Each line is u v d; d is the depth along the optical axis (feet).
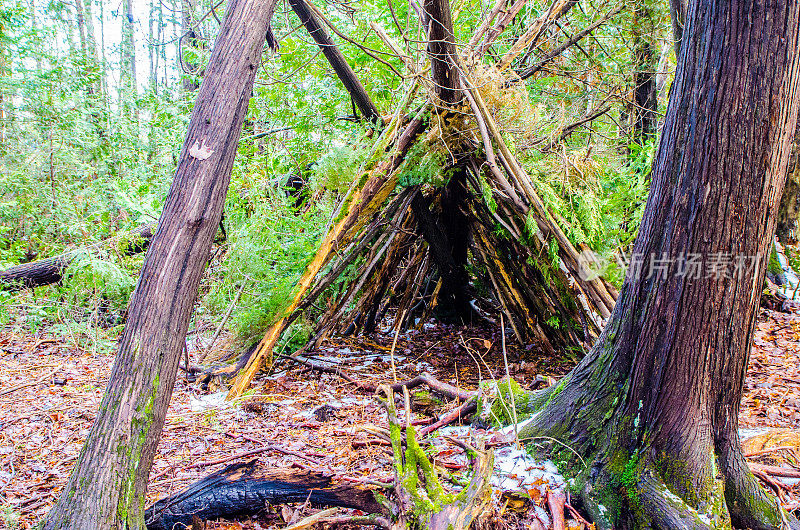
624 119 29.94
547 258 16.14
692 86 7.25
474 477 7.72
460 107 15.52
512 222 16.51
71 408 13.33
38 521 8.32
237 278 18.76
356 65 22.58
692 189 7.29
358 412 12.84
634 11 25.88
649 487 7.72
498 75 15.69
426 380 13.64
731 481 7.84
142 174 24.82
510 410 10.52
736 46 6.78
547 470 8.98
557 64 27.27
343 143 21.66
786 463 9.45
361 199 15.65
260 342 15.34
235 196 19.89
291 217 20.52
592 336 16.31
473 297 21.56
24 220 25.58
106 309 21.57
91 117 28.27
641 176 19.58
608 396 8.70
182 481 9.50
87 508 6.56
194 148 7.45
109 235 22.67
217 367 15.47
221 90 7.61
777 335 18.53
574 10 26.89
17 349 18.39
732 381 7.77
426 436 10.91
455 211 18.92
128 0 44.06
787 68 6.75
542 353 17.76
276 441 11.25
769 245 7.41
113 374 7.06
